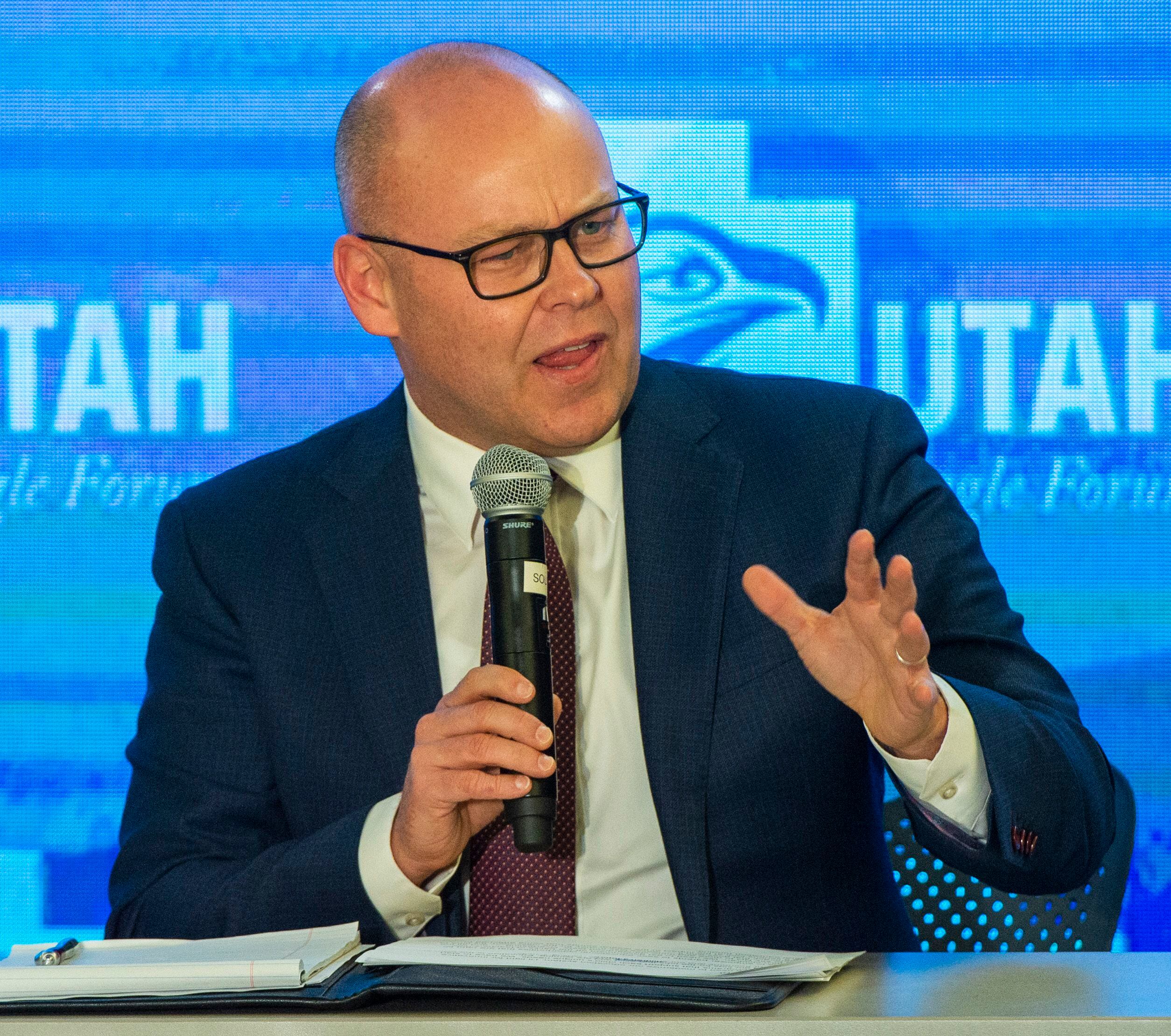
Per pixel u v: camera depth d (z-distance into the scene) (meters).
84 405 11.94
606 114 11.83
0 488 11.91
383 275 6.10
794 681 6.00
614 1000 3.84
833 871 6.04
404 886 5.26
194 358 11.95
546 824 4.80
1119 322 11.70
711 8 11.81
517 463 4.93
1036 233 11.73
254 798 6.26
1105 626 11.68
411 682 6.10
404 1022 3.78
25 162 11.96
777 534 6.23
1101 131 11.71
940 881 6.53
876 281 11.78
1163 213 11.69
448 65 5.86
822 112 11.80
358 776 6.09
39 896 11.79
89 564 11.94
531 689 4.76
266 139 11.98
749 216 11.80
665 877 5.98
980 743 5.12
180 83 11.98
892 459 6.43
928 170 11.78
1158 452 11.67
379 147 5.85
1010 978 4.15
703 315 11.80
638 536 6.20
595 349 5.74
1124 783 6.33
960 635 6.02
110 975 4.06
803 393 6.74
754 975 4.04
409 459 6.57
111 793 11.84
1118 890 6.23
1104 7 11.70
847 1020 3.66
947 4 11.76
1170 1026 3.61
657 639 6.03
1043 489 11.70
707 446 6.42
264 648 6.32
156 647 6.69
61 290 11.95
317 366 11.94
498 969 4.14
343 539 6.42
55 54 11.98
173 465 11.94
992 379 11.71
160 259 11.97
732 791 5.93
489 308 5.63
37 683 11.90
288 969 4.05
